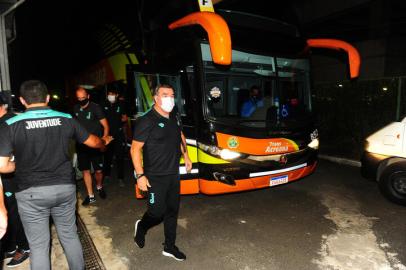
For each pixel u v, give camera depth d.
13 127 2.17
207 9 4.10
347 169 6.54
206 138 3.95
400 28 9.00
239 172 4.01
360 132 7.79
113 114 5.25
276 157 4.28
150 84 4.52
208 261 3.08
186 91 4.15
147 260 3.10
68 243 2.46
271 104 4.38
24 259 3.06
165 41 4.54
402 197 4.40
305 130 4.61
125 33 5.91
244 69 4.25
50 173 2.28
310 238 3.52
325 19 10.59
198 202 4.67
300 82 4.79
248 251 3.26
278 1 6.20
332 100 8.51
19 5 5.85
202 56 3.98
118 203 4.64
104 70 6.82
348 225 3.84
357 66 4.88
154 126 2.76
